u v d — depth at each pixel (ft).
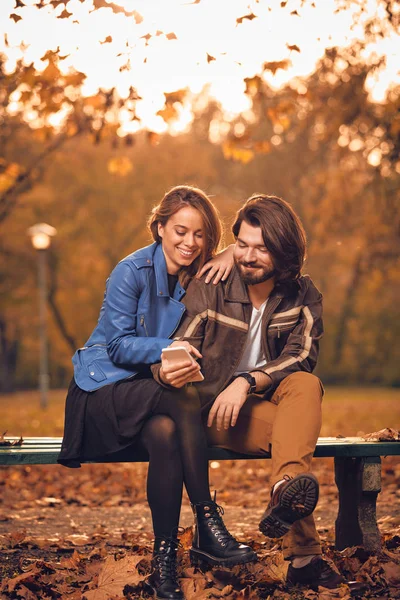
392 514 21.39
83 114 35.29
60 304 144.15
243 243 14.55
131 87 27.27
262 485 29.22
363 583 13.34
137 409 13.62
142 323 14.66
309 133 125.80
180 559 14.58
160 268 14.97
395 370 169.27
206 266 15.17
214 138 147.54
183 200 14.96
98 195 132.16
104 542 18.15
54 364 173.47
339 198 77.97
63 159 126.62
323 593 12.95
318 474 30.91
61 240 131.85
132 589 13.10
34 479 30.53
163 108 27.12
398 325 165.78
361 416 64.90
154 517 13.25
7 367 155.94
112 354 14.40
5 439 15.80
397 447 15.21
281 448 13.08
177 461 13.28
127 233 136.77
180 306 14.85
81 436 14.20
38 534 19.57
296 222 14.62
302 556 13.37
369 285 152.15
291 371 14.51
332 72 40.52
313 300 15.37
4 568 15.24
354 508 15.71
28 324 149.48
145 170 133.80
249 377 14.29
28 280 136.36
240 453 14.66
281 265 14.52
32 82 31.68
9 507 24.67
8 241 130.00
